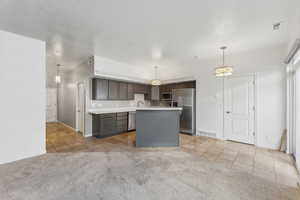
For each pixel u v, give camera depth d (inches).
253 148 133.0
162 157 110.8
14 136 98.7
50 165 94.7
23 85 101.8
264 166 96.3
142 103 249.8
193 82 195.9
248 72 144.8
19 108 100.3
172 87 223.6
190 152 122.3
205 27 97.0
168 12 80.4
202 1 70.3
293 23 89.4
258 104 138.8
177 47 134.7
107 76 173.6
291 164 99.5
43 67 111.7
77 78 202.4
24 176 80.7
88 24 94.3
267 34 105.3
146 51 146.9
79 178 79.4
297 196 65.6
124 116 195.0
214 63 170.6
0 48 92.4
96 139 162.7
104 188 70.6
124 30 102.3
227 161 104.1
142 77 228.8
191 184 74.8
